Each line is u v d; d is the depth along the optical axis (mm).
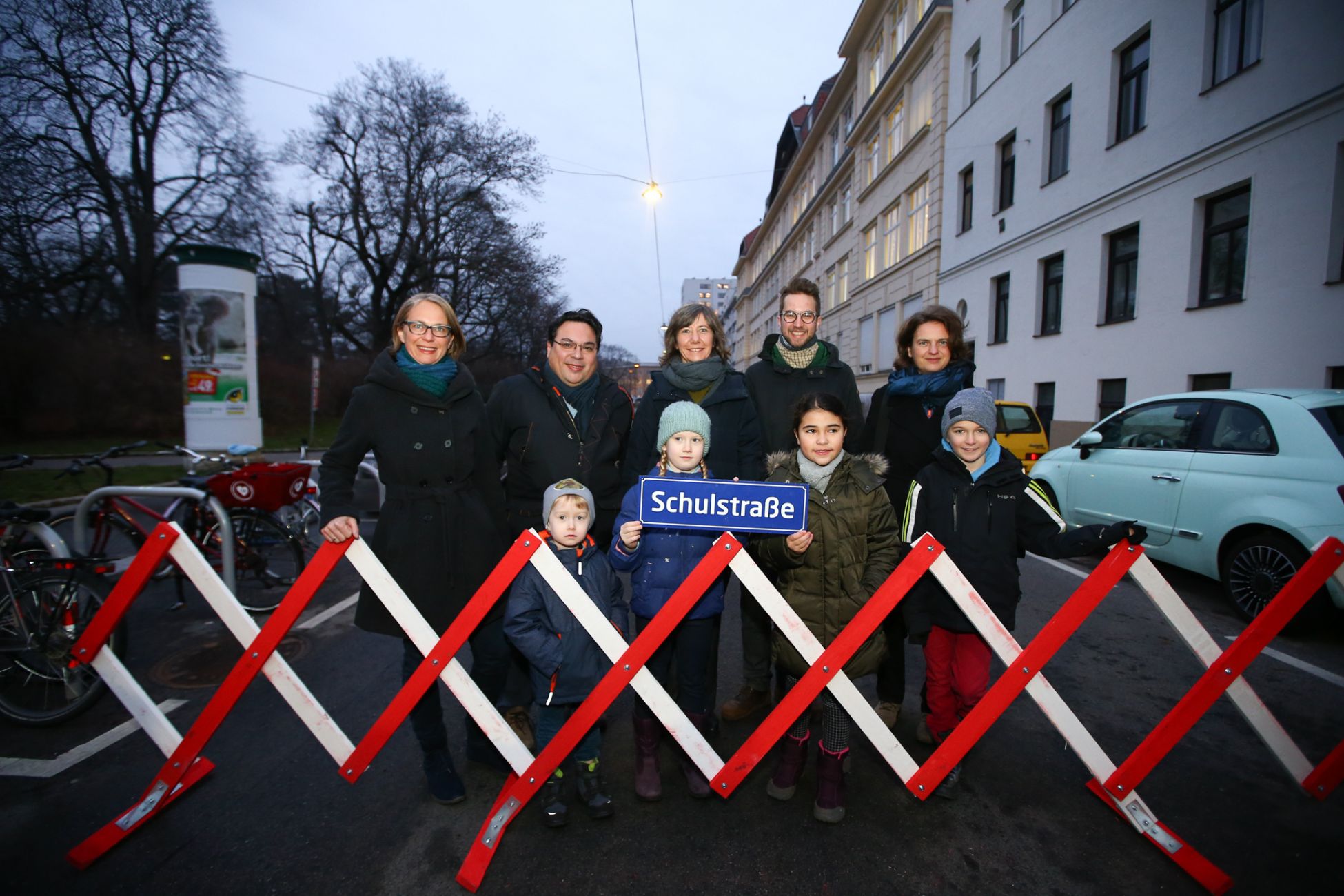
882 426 3223
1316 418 4016
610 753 2822
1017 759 2721
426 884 1999
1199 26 9109
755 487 1984
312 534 6363
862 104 24297
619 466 2830
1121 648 3896
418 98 25672
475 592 2416
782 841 2195
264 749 2787
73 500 8453
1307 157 7699
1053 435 12195
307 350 30391
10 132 16828
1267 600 4066
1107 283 11180
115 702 3219
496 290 28672
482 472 2555
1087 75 11422
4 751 2770
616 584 2514
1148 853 2137
